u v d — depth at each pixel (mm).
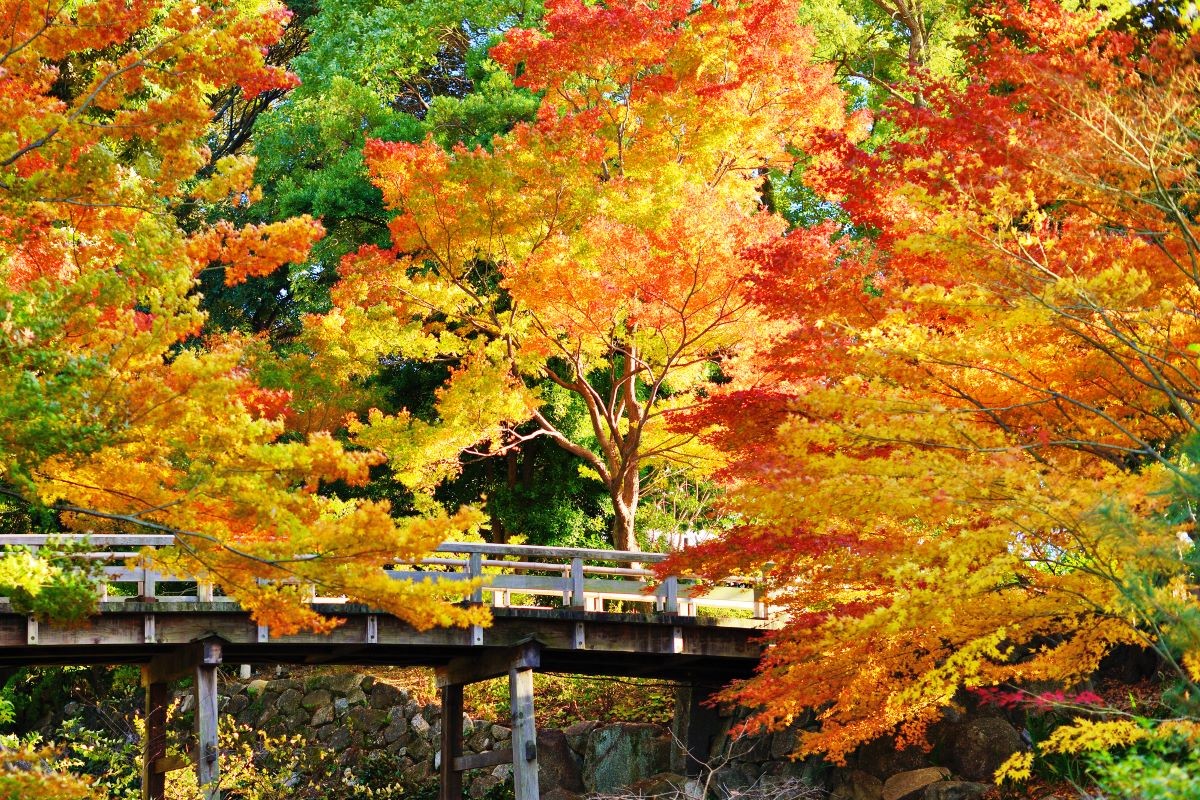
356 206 22422
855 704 12000
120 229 9055
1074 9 14086
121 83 9086
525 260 17031
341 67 25859
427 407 23344
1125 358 9398
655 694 20047
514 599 22516
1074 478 8617
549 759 18938
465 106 23203
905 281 10273
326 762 20938
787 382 12266
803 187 26250
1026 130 8938
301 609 8430
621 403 23078
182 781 18516
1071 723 13359
